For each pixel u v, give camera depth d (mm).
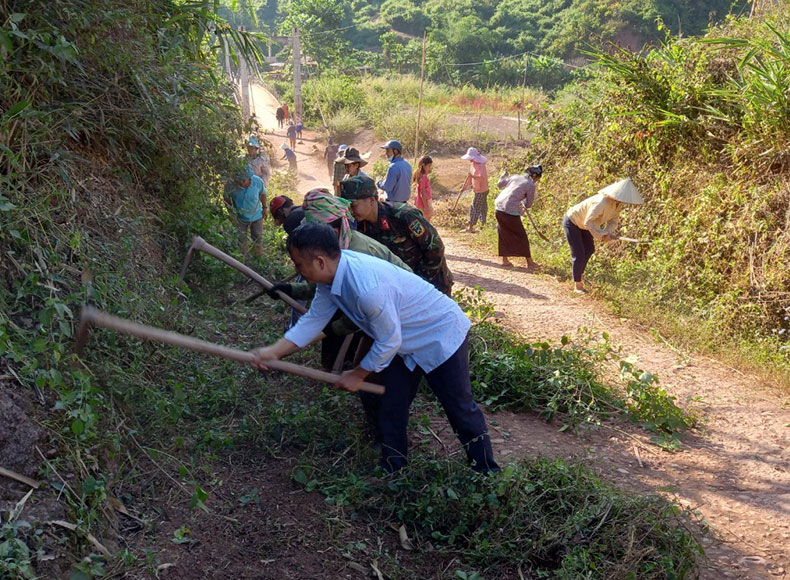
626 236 9672
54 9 4844
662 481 4309
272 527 3441
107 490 3262
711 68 9359
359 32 71312
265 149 8844
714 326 7195
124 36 5512
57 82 4875
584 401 5254
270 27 77625
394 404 3793
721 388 5922
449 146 23891
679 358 6582
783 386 5949
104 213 4910
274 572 3148
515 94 35500
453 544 3471
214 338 5270
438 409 4816
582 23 55625
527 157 13391
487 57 57969
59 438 3275
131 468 3619
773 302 7102
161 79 5738
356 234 3941
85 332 3244
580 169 11625
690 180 8992
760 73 8242
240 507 3557
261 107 36844
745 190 8008
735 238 7824
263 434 4152
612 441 4820
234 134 6824
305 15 52094
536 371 5367
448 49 58906
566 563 3199
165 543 3189
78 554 2879
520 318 7512
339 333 3729
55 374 3281
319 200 3879
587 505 3553
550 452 4531
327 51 50938
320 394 4496
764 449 4812
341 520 3510
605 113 10781
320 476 3867
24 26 4695
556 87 50000
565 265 9695
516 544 3408
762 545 3684
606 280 8930
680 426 5039
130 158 5559
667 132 9445
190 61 6504
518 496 3551
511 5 66438
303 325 3463
